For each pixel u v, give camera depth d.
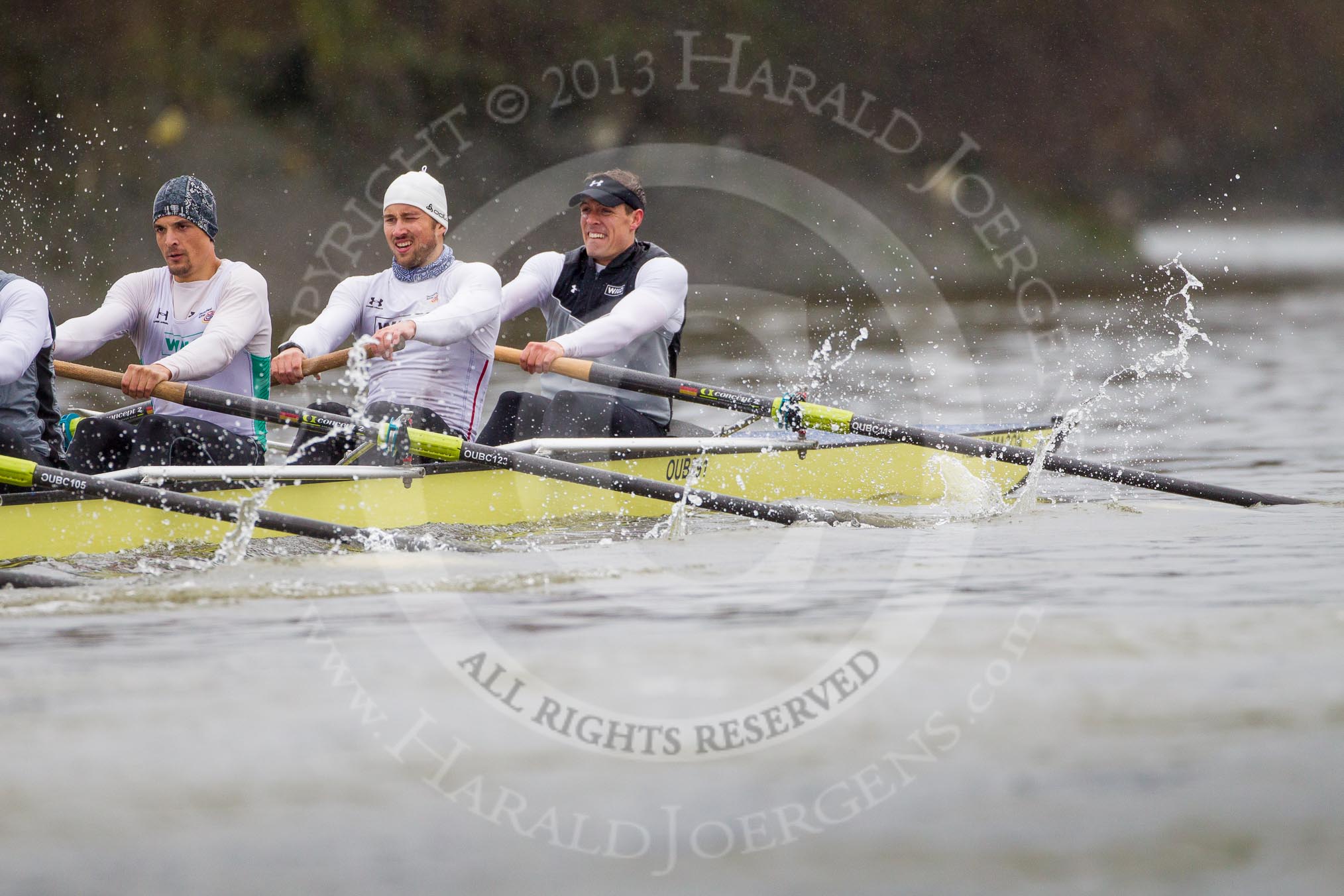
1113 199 153.75
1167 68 165.25
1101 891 8.69
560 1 115.25
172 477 21.39
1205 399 52.06
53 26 95.19
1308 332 84.31
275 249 96.69
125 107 95.94
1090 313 99.62
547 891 8.80
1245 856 9.12
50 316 22.30
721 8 121.25
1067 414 28.06
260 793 10.27
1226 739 11.17
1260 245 174.75
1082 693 12.51
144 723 11.84
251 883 8.83
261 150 99.56
